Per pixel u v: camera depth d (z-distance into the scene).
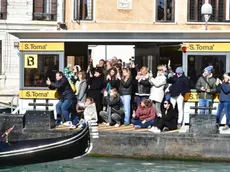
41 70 25.80
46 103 24.78
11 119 24.25
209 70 24.44
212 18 40.59
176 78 24.89
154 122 23.89
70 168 22.31
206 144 23.05
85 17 41.38
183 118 24.98
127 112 24.95
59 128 24.34
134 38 25.67
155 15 41.16
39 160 22.25
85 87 25.28
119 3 41.16
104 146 23.55
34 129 24.14
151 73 27.58
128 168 22.28
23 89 25.84
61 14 47.38
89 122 23.11
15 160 22.05
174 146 23.20
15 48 48.00
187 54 25.22
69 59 28.48
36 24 47.78
